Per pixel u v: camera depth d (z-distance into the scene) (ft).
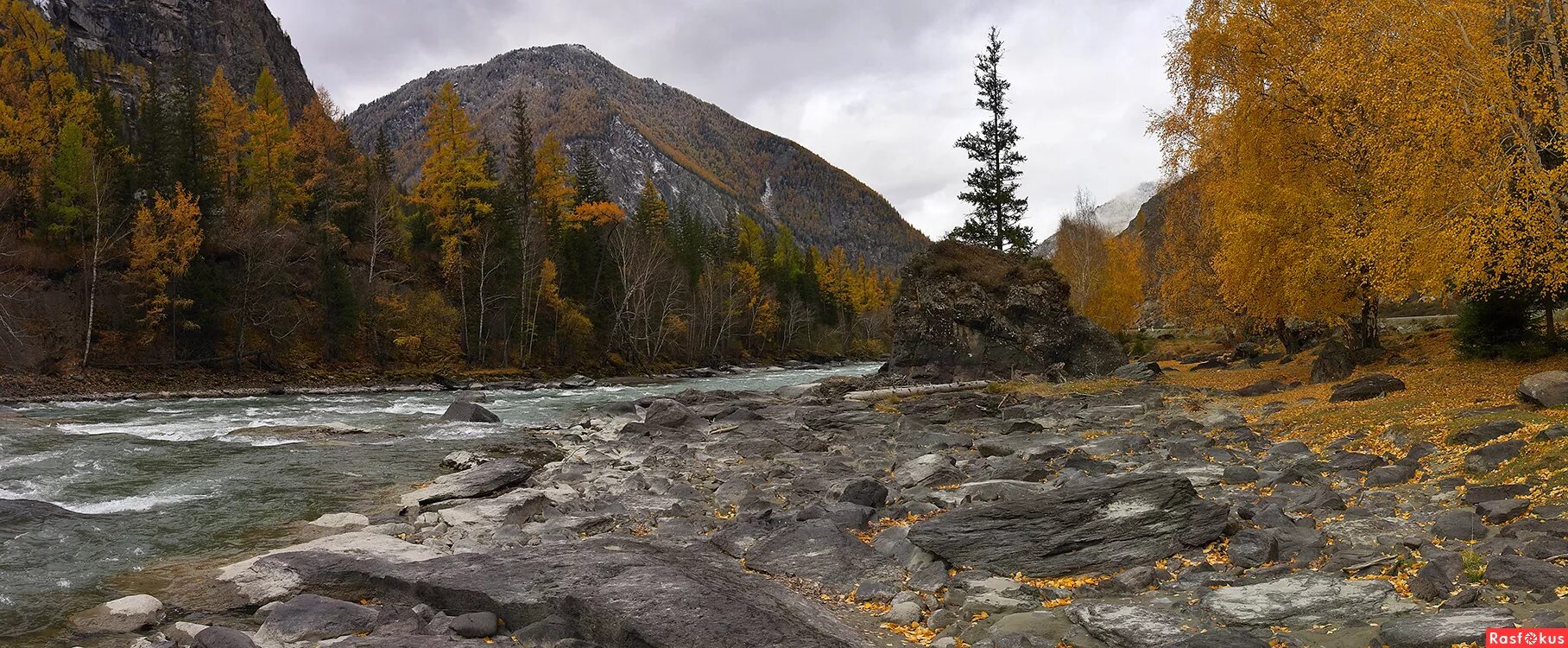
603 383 206.80
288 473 58.44
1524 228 50.52
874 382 133.28
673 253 301.84
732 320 314.76
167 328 157.48
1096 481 36.32
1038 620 24.39
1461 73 52.54
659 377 234.17
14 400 122.01
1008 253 162.61
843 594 29.07
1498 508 30.22
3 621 26.94
